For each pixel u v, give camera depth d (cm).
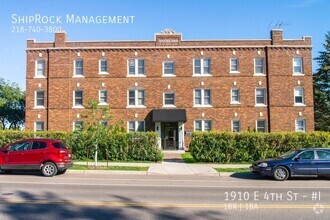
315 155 1583
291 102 3544
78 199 1020
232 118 3553
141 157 2356
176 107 3562
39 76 3597
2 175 1686
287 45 3588
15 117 5797
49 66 3591
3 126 5834
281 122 3525
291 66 3581
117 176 1683
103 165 2055
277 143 2277
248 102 3562
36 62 3619
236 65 3609
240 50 3609
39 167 1655
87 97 3566
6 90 5684
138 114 3556
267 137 2273
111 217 802
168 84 3584
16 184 1342
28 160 1653
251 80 3581
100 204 947
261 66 3606
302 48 3594
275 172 1557
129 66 3622
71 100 3559
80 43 3619
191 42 3634
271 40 3619
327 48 4878
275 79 3562
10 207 902
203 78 3588
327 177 1656
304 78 3569
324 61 4875
